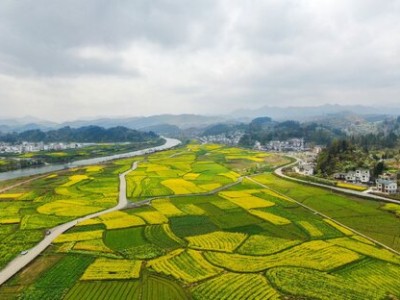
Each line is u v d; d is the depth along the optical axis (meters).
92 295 68.81
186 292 69.88
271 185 179.25
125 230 107.81
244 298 67.31
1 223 115.94
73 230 108.38
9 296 68.56
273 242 96.38
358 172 183.38
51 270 79.75
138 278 75.62
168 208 134.00
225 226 111.12
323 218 118.50
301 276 75.75
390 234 102.19
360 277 75.31
